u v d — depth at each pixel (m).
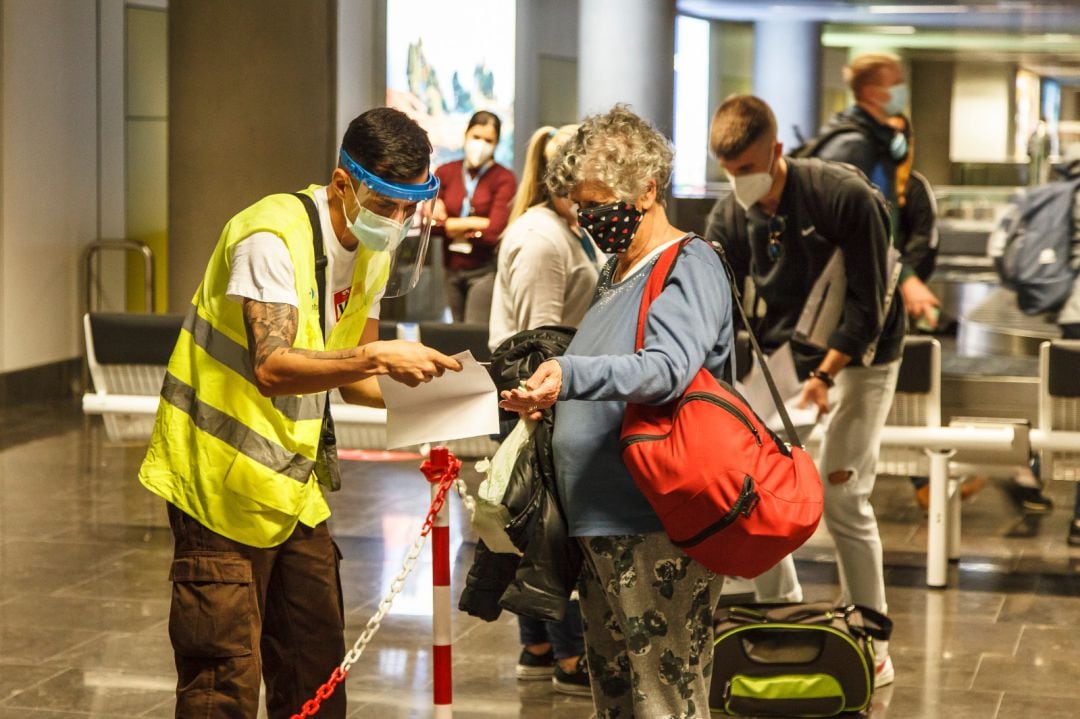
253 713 2.96
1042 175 11.02
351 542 6.46
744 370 4.75
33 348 10.60
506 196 9.34
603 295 2.94
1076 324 6.87
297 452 2.91
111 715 4.30
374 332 3.26
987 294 10.82
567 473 2.85
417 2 13.51
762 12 13.19
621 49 12.35
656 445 2.70
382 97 13.22
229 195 9.37
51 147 10.75
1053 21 12.78
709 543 2.71
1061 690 4.55
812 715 4.25
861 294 4.42
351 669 4.74
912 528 6.81
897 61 6.51
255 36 9.26
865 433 4.62
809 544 6.48
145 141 11.78
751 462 2.70
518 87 14.97
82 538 6.49
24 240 10.45
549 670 4.70
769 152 4.30
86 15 11.16
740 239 4.61
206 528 2.92
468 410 2.82
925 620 5.31
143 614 5.34
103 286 11.46
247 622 2.94
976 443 5.59
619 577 2.84
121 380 6.21
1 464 8.20
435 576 3.33
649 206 2.86
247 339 2.78
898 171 6.63
